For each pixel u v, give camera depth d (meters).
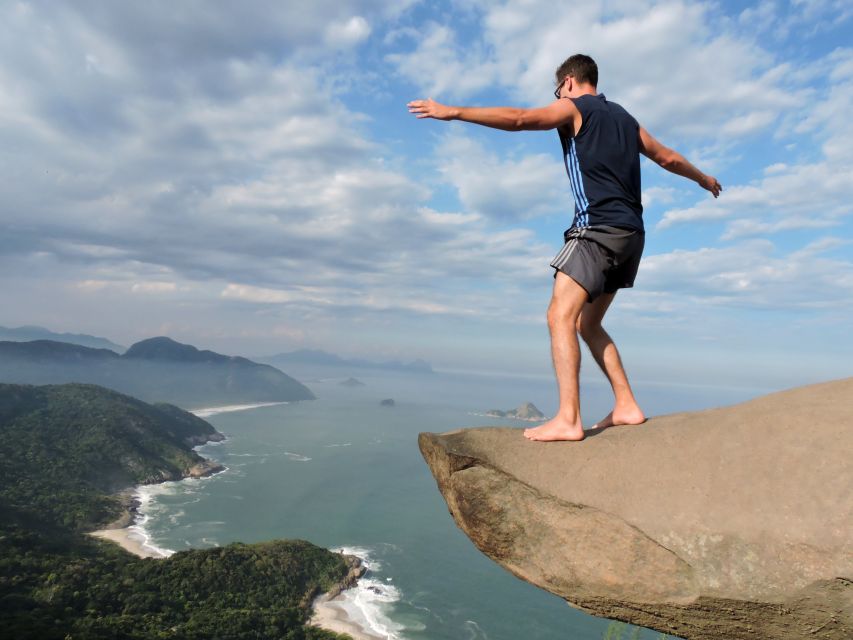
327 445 178.88
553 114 3.72
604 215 3.75
